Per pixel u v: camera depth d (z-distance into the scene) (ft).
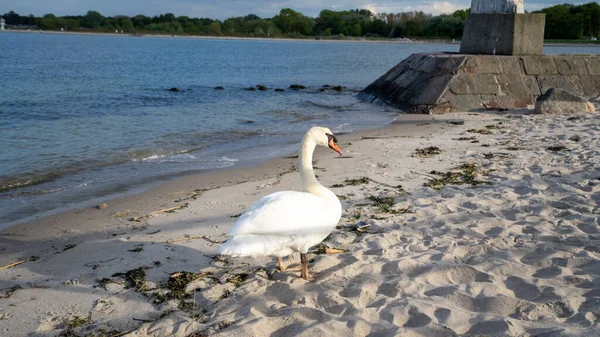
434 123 51.34
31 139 44.19
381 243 20.11
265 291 16.88
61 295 17.16
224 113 61.31
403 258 18.48
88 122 53.52
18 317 15.81
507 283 16.47
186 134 47.73
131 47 278.26
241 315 15.29
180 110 63.62
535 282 16.20
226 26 550.36
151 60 174.29
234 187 29.63
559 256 17.95
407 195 26.40
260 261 19.42
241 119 56.85
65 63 146.51
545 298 15.33
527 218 21.95
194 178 32.22
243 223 15.70
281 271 18.31
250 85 98.78
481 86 59.72
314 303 15.98
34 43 285.84
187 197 27.96
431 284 16.72
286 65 158.61
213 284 17.52
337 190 27.53
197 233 22.26
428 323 14.24
